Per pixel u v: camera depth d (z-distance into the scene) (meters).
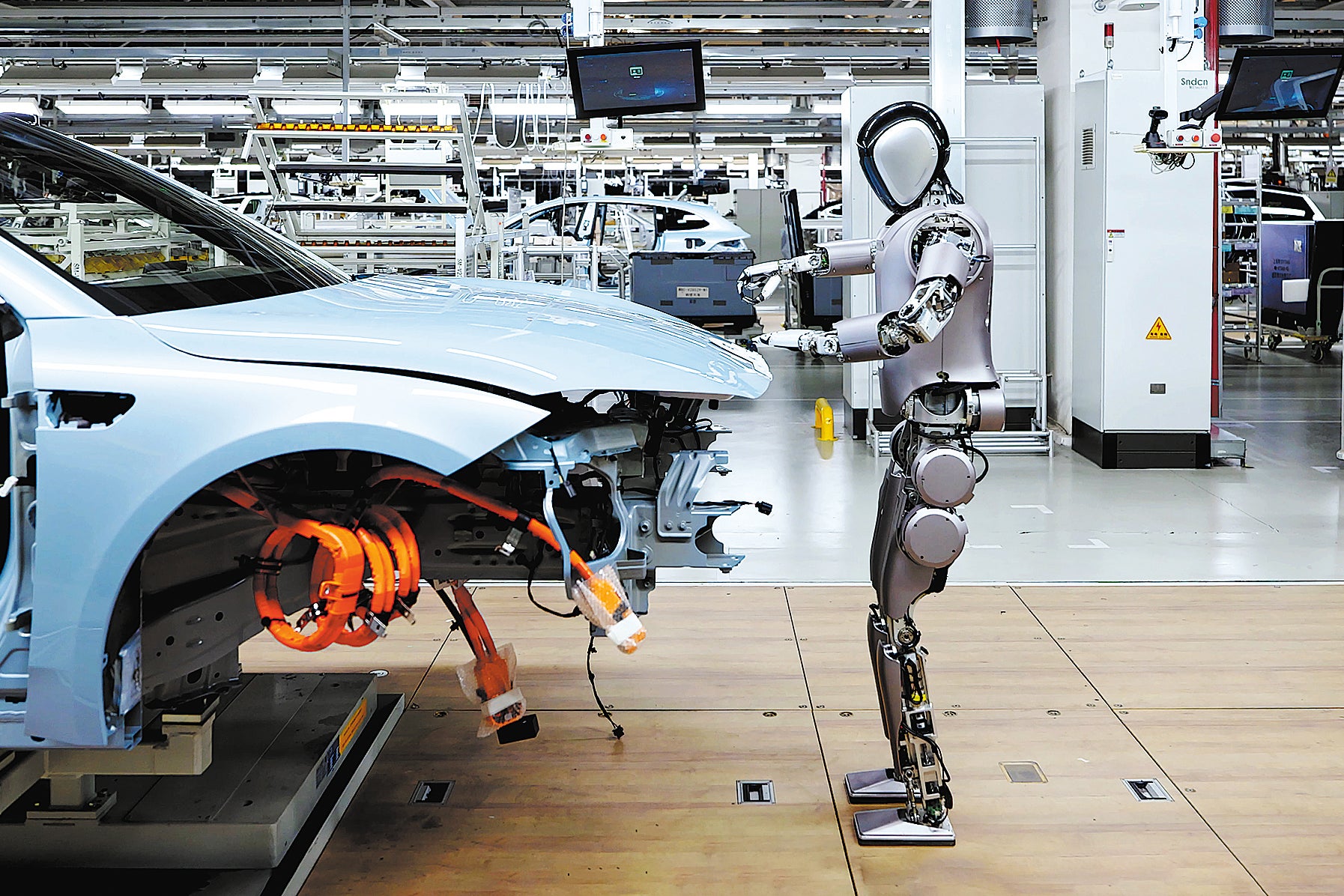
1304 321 13.67
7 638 2.11
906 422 2.76
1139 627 4.30
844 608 4.62
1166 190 7.53
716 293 12.34
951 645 4.11
